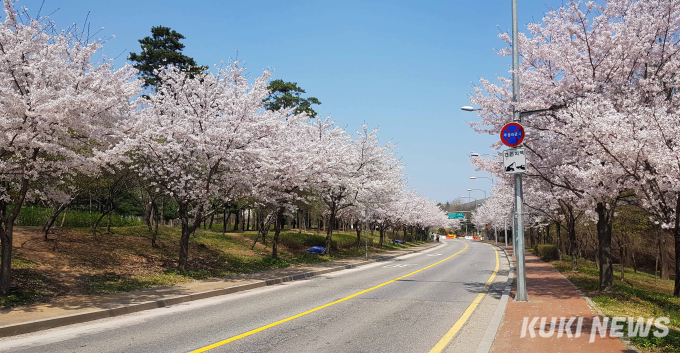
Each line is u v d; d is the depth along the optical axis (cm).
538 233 5009
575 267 2084
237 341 739
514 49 1215
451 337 769
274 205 2334
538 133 1541
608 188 1188
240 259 2194
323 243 3366
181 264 1673
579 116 1134
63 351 682
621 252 2527
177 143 1667
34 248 1543
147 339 759
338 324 884
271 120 1780
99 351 679
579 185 1383
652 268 3747
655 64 1346
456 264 2741
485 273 2102
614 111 1108
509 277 1845
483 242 7950
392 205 4391
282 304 1157
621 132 1012
